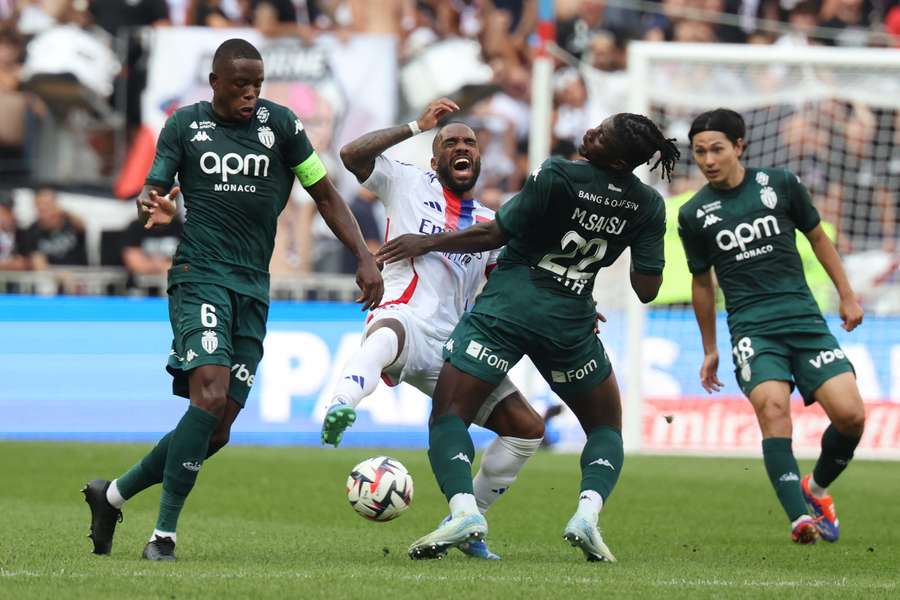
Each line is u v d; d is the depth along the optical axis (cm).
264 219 2220
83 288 6575
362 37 6638
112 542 2398
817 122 6138
